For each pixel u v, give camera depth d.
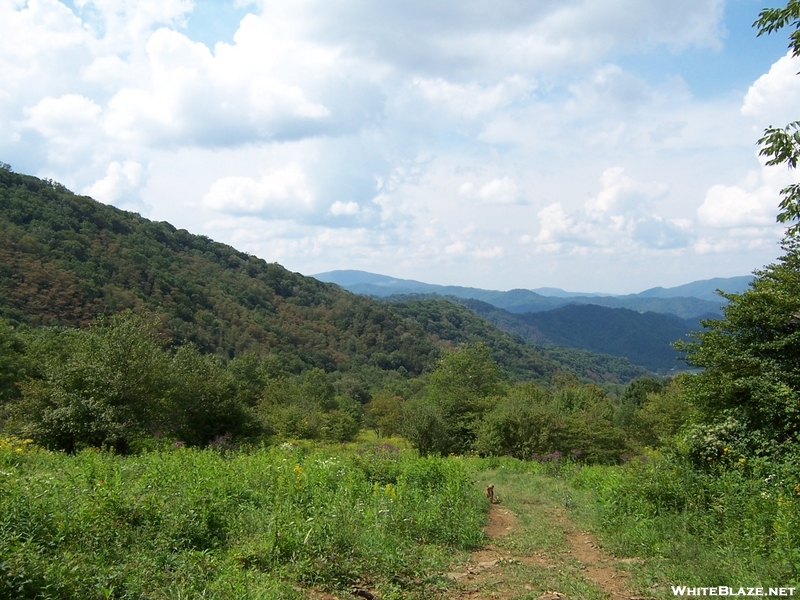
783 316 10.31
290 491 7.95
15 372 30.00
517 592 5.84
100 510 5.77
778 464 8.97
